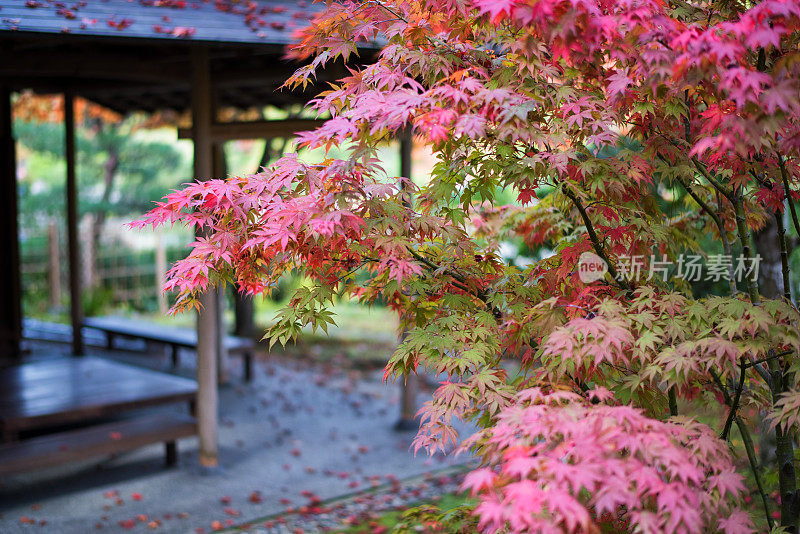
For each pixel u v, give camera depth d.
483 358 1.99
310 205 1.95
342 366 7.93
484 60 2.15
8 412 4.51
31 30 3.20
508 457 1.49
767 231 3.29
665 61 1.75
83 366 6.02
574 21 1.69
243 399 6.55
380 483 4.50
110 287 11.12
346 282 2.38
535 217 2.92
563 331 1.83
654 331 1.90
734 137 1.68
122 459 4.94
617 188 2.06
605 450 1.48
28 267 10.48
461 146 2.15
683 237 2.72
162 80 5.59
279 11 4.36
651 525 1.43
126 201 11.79
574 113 2.04
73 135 7.23
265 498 4.25
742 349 1.84
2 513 4.00
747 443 2.32
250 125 4.55
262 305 11.25
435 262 2.37
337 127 1.89
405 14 2.33
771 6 1.63
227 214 2.13
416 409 5.85
